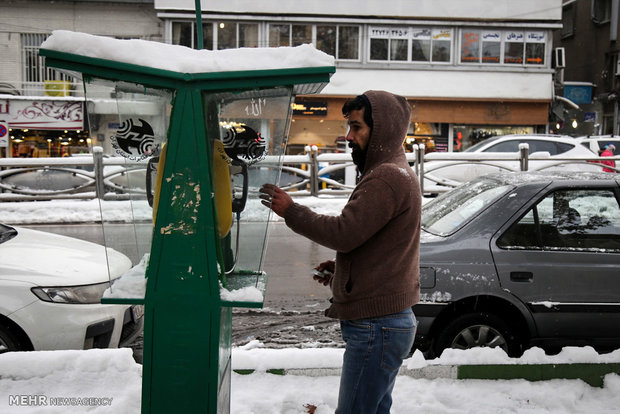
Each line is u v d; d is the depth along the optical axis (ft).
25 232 18.40
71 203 42.29
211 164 8.01
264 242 8.39
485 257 15.08
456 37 82.89
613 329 15.21
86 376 12.38
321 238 7.95
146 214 8.30
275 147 8.05
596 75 102.12
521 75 83.66
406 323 8.41
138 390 11.63
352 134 8.52
